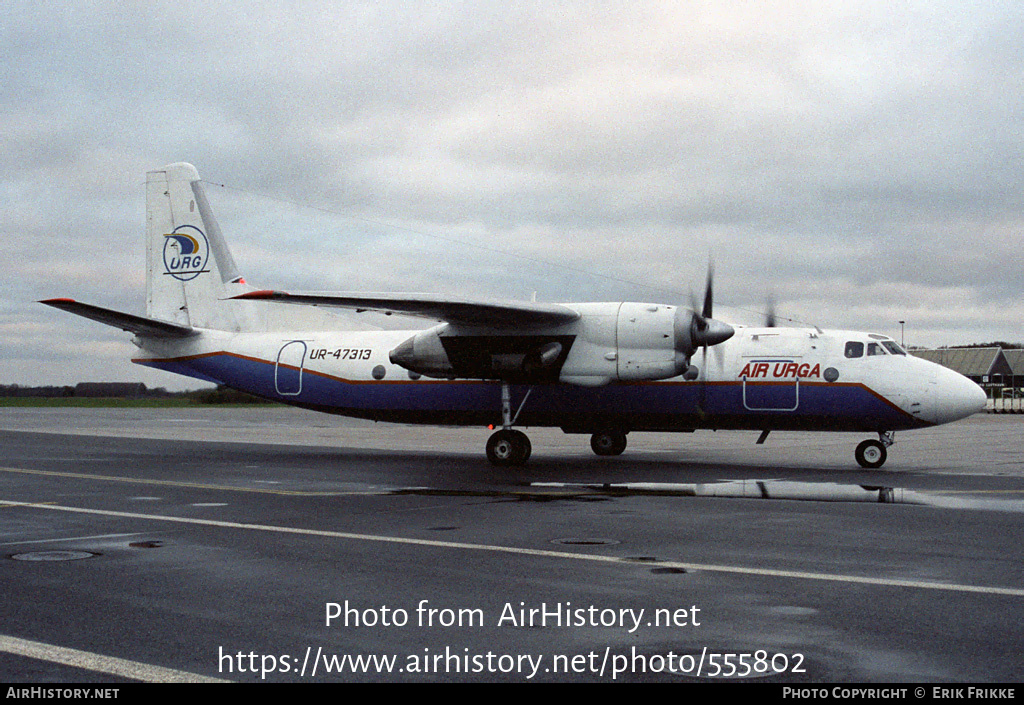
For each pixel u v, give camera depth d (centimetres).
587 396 2044
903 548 939
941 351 9038
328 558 891
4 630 627
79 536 1025
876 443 1936
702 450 2561
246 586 764
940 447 2731
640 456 2283
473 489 1509
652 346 1864
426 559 885
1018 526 1091
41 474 1769
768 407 1944
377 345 2245
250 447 2616
